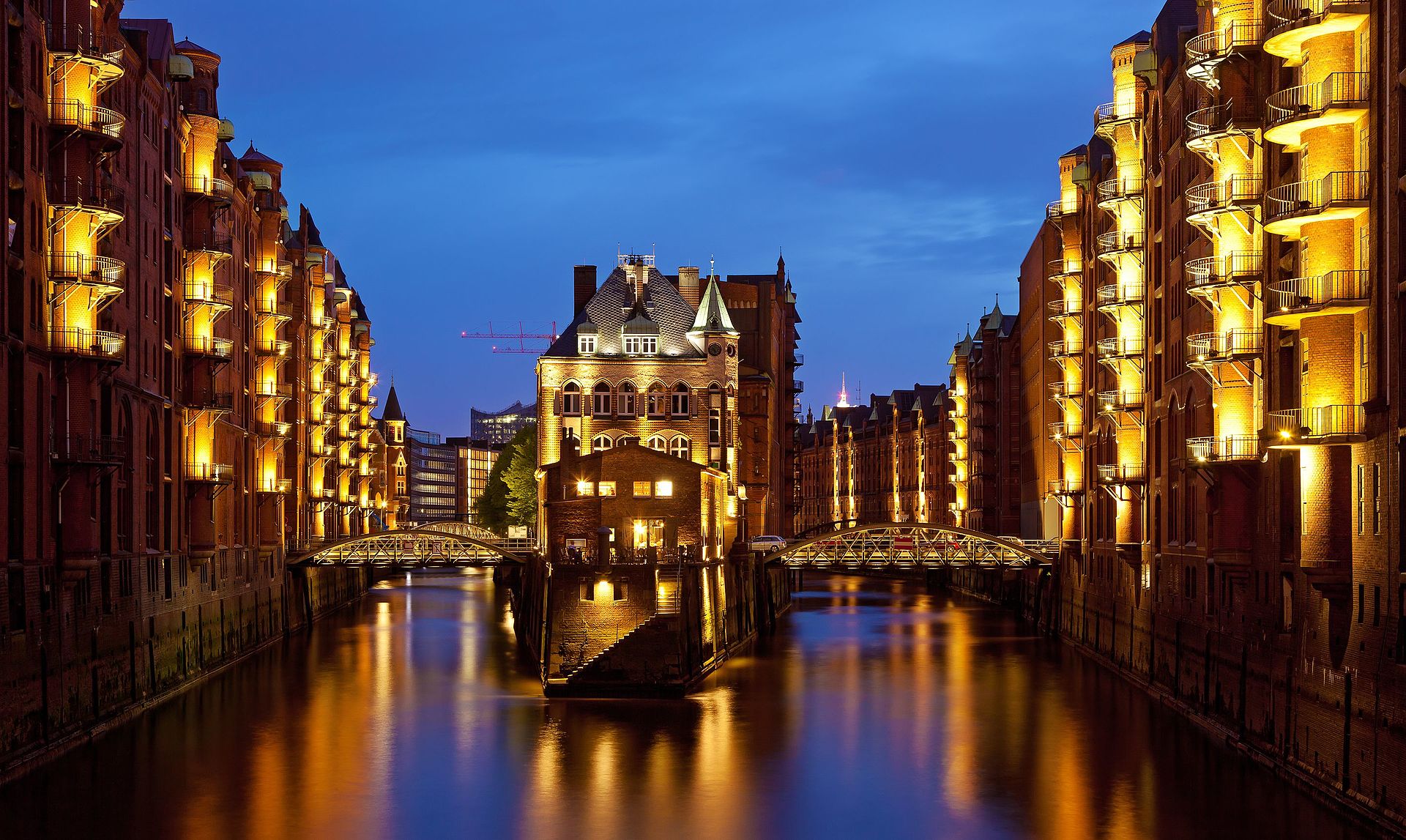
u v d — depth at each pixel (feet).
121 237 209.77
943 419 602.44
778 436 476.95
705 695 230.48
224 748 183.62
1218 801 153.17
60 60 184.85
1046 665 270.05
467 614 397.19
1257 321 177.06
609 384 350.43
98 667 190.60
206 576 257.96
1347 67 144.87
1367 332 141.38
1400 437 129.49
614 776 169.48
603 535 232.73
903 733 196.03
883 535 401.49
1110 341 256.32
